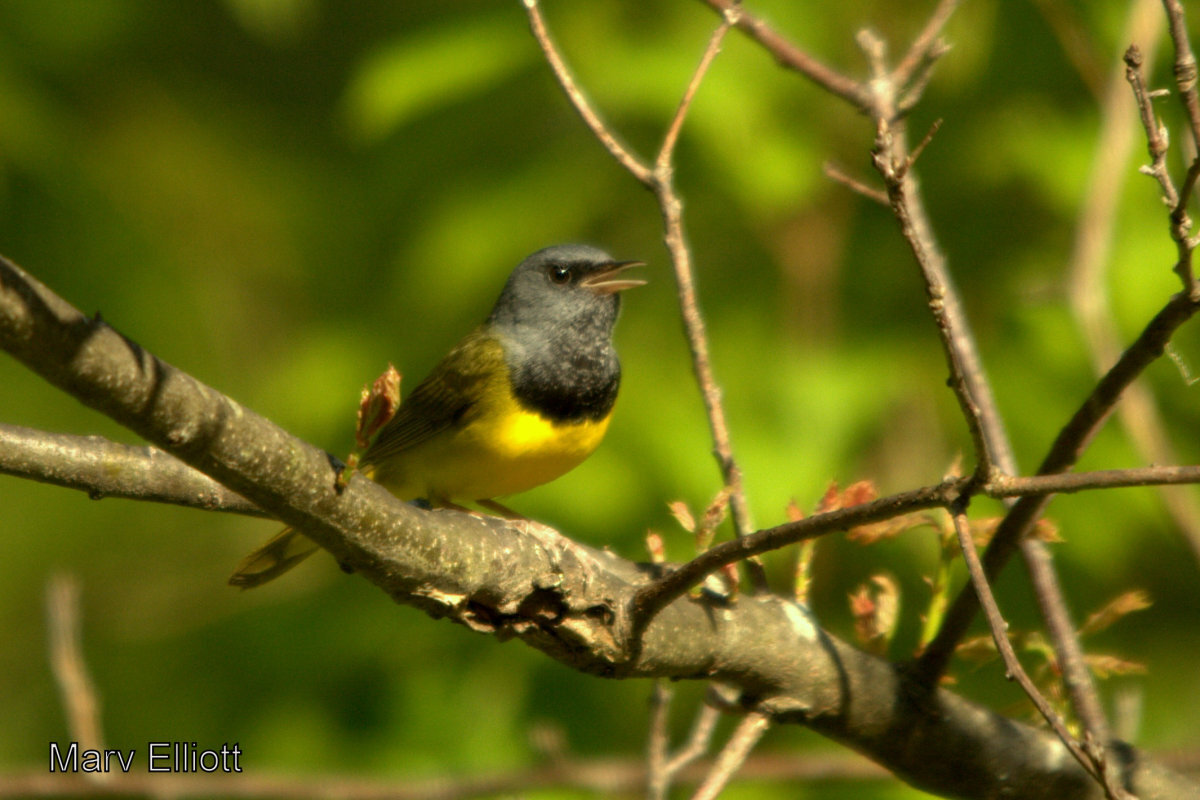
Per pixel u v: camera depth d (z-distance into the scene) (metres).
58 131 14.36
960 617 5.98
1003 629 4.44
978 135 12.12
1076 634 6.17
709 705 6.29
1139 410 7.01
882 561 12.05
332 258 15.07
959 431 12.21
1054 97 12.13
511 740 12.12
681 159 12.39
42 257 14.11
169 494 6.08
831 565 12.08
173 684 13.09
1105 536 11.77
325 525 4.83
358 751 12.13
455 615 5.31
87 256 14.32
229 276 15.54
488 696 12.39
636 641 5.50
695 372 6.54
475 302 12.77
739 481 6.35
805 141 12.21
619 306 9.27
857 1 12.49
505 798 9.12
